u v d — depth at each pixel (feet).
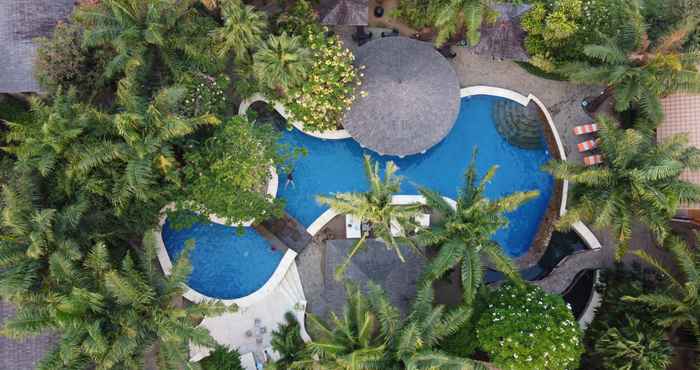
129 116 52.80
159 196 60.29
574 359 57.36
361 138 68.44
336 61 63.72
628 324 62.03
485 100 74.74
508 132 74.74
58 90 55.77
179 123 53.67
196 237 71.67
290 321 66.90
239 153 60.18
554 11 66.95
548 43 68.90
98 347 49.19
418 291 57.88
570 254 73.10
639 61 62.90
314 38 65.16
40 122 54.44
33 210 53.52
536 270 73.82
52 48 59.62
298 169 73.67
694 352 63.98
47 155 53.11
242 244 71.82
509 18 69.72
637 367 58.18
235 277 71.26
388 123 66.85
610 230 72.08
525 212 74.08
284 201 68.28
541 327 56.85
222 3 61.21
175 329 52.34
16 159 64.18
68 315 48.78
